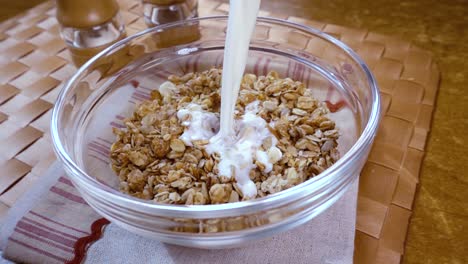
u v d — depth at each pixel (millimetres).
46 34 411
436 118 311
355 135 273
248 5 238
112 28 387
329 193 224
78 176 225
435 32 385
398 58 358
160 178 260
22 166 297
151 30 318
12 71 369
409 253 244
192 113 281
